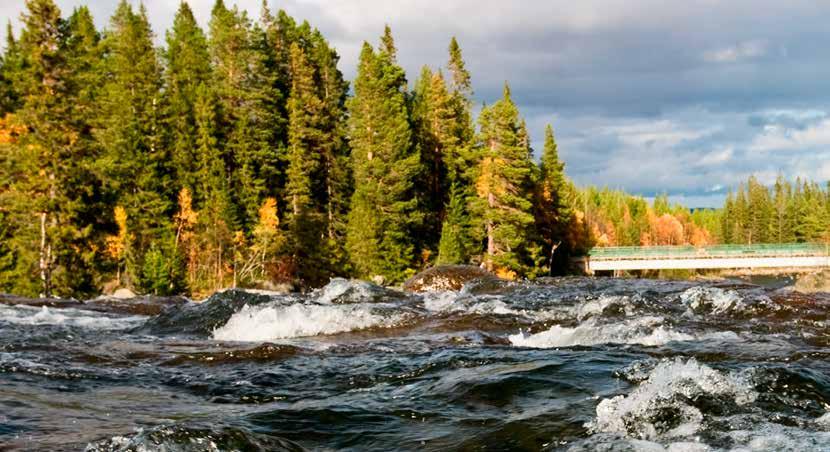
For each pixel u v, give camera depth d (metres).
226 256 48.03
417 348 8.72
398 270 53.41
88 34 63.12
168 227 46.56
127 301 19.17
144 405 5.74
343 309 12.27
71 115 39.34
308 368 7.32
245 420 5.04
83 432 4.69
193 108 53.50
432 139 66.62
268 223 48.09
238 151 52.16
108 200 44.75
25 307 16.73
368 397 5.80
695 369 5.53
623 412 4.75
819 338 8.80
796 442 4.05
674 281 19.67
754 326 9.79
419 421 4.95
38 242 37.75
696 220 172.88
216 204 46.88
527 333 10.48
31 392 6.15
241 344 9.45
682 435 4.25
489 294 16.36
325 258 51.41
